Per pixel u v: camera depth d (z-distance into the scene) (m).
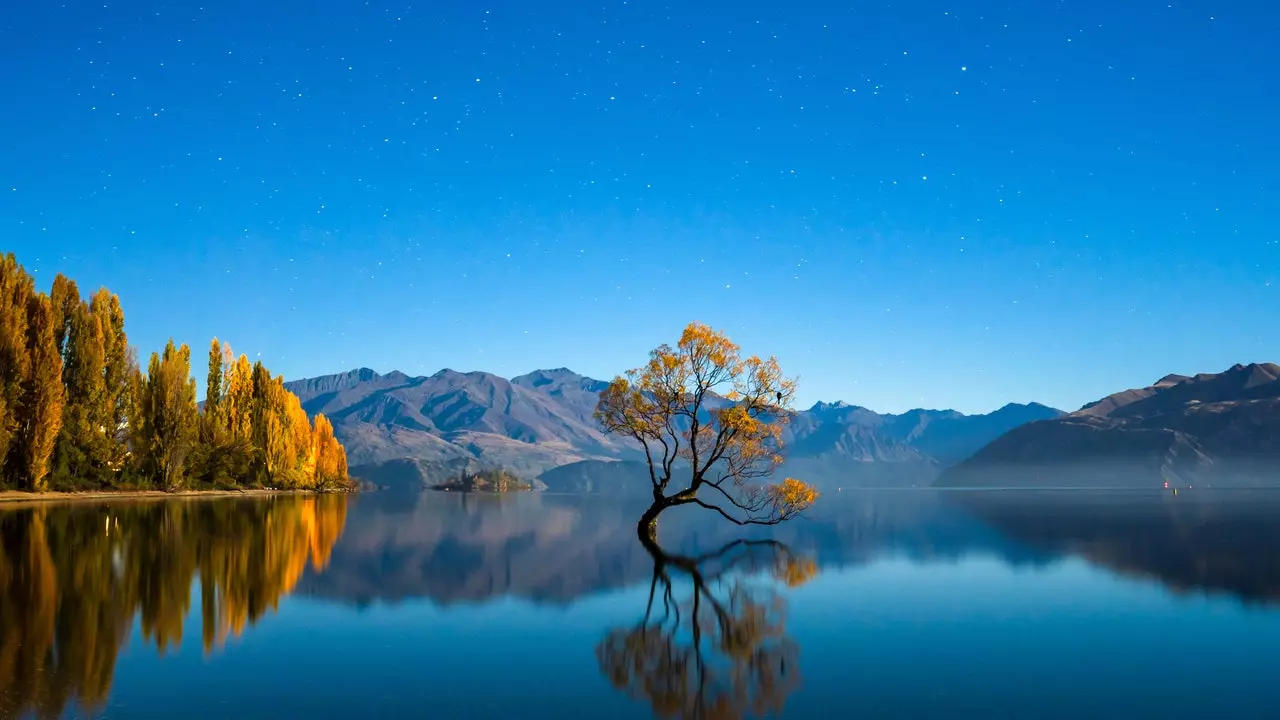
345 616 21.67
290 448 113.12
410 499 126.62
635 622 21.22
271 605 23.09
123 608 22.02
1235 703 14.26
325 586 26.70
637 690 14.83
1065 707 14.03
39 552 33.62
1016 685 15.30
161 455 87.75
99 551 34.38
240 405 107.69
